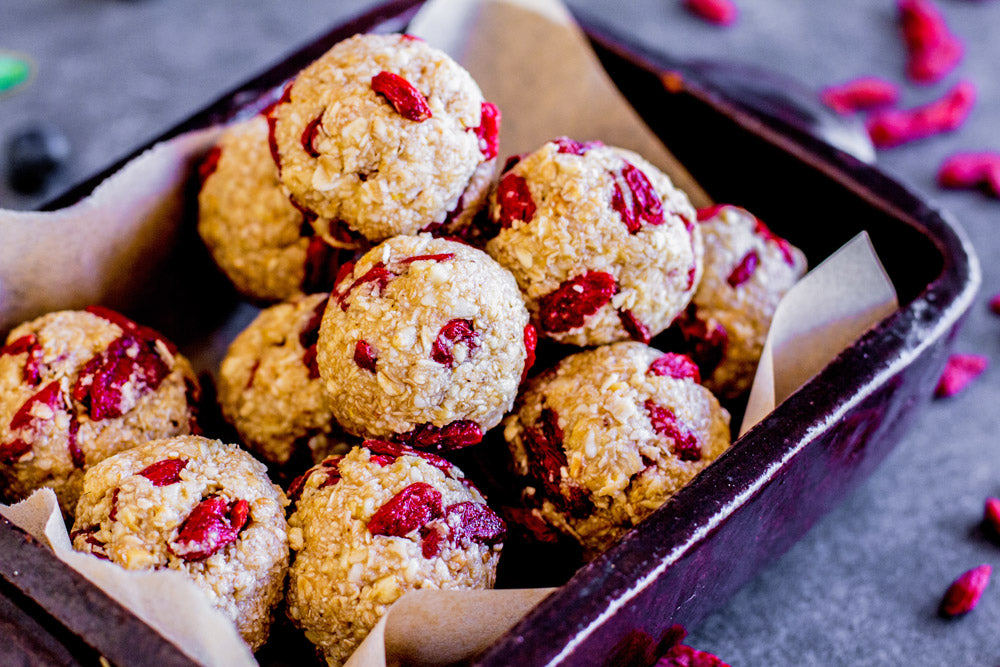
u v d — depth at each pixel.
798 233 0.38
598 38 0.39
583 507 0.32
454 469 0.32
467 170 0.32
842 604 0.37
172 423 0.33
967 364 0.42
